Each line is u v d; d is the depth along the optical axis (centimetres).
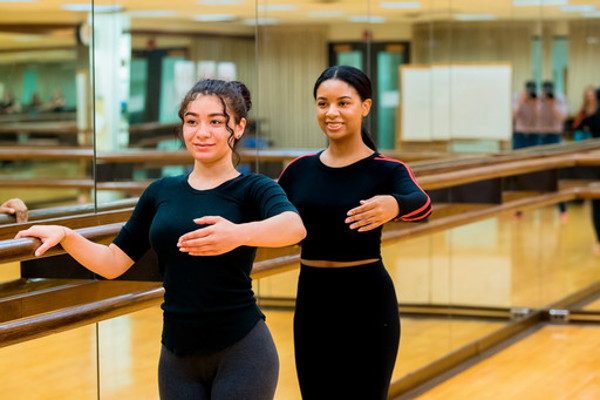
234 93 267
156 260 353
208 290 257
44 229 258
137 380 384
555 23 774
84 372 353
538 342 702
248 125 491
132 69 437
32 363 328
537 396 552
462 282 664
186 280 259
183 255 259
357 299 346
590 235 838
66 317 315
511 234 734
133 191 432
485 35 687
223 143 264
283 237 247
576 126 819
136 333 382
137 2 439
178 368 264
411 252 604
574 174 828
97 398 361
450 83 645
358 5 552
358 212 307
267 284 473
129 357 379
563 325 764
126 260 274
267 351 264
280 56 516
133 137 434
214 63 479
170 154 455
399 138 595
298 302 358
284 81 520
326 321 348
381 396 353
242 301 262
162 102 454
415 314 605
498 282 717
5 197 513
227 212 260
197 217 259
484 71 685
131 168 432
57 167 502
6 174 512
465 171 600
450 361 627
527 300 762
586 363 636
